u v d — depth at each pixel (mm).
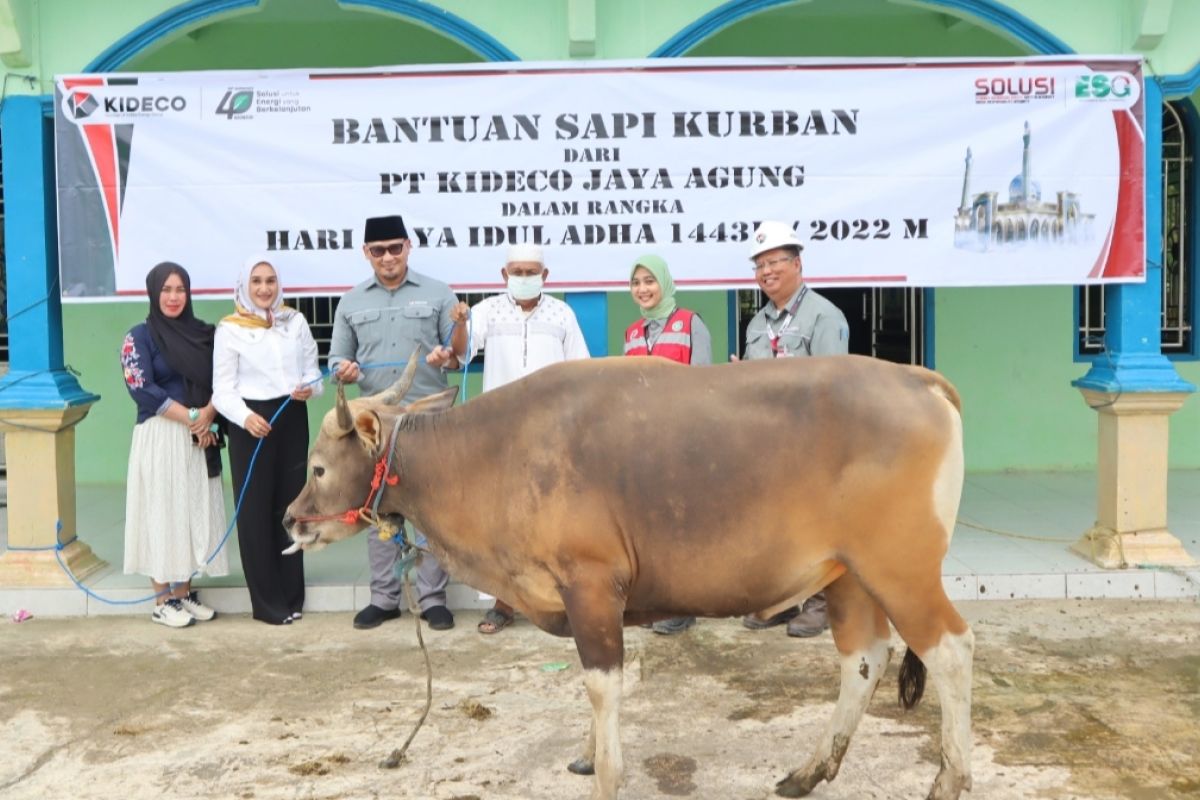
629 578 3590
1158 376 6328
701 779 4074
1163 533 6438
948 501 3479
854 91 6180
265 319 5863
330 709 4801
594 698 3539
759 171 6199
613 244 6227
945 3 6297
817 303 5285
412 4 6191
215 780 4117
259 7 6277
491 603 6246
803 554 3521
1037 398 9180
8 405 6199
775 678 5102
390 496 3861
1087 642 5504
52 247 6363
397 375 5754
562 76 6121
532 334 5613
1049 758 4180
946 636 3525
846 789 3963
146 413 5852
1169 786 3943
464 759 4273
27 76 6230
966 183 6246
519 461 3629
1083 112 6238
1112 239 6301
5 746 4449
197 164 6191
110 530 7621
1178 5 6273
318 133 6176
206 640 5762
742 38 8875
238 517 5941
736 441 3498
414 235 6219
